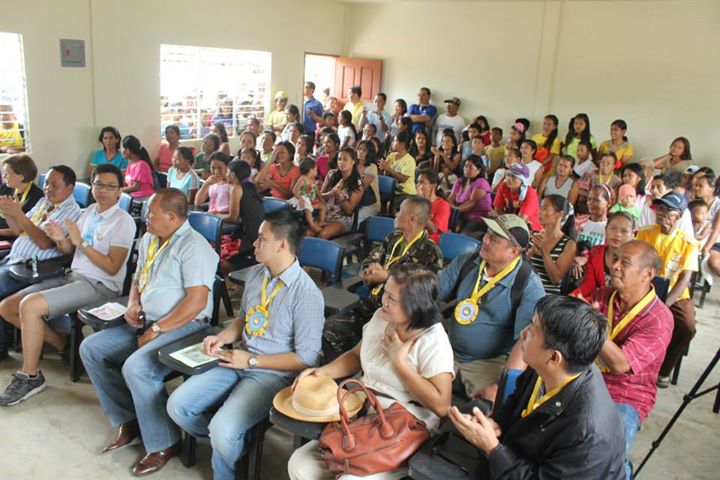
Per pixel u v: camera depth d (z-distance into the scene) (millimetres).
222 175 5102
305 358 2404
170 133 6895
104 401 2713
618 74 7668
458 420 1697
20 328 3332
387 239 3277
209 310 2865
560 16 7957
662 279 2955
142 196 5633
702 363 3865
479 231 5031
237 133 8477
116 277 3266
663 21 7246
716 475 2740
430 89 9281
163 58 7246
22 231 3713
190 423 2391
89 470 2568
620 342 2309
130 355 2676
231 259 4406
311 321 2416
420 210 3086
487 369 2488
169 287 2734
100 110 6602
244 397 2307
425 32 9172
